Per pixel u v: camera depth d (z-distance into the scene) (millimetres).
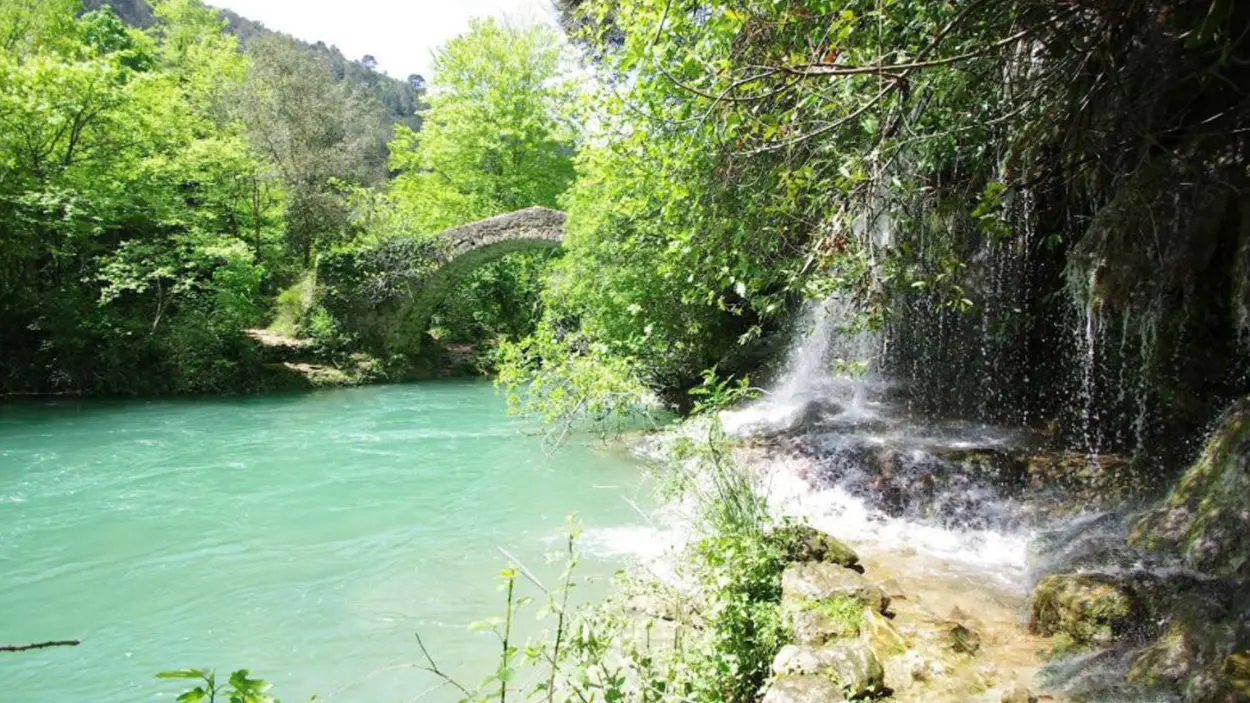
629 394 9344
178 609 5730
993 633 4695
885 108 5102
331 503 8711
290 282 24625
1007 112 5777
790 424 11055
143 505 8625
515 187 31422
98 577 6402
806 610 4492
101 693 4535
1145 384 7164
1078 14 4973
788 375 13953
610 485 9289
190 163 20484
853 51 4402
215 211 22953
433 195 31656
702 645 3982
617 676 3404
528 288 28156
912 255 6477
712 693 3516
